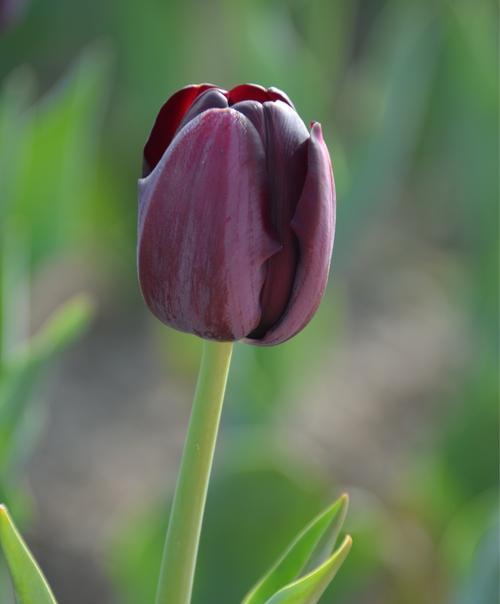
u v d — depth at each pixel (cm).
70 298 233
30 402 99
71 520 178
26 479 187
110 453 197
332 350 228
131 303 235
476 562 101
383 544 157
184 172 67
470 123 156
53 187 138
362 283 257
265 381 157
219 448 136
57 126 136
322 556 75
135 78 217
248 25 153
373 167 150
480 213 156
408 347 232
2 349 107
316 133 67
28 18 221
